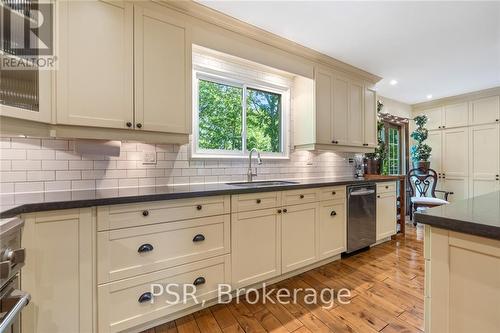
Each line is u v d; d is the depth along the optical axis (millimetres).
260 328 1587
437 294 909
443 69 3193
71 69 1457
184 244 1659
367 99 3367
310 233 2391
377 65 3059
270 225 2096
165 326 1605
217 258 1800
